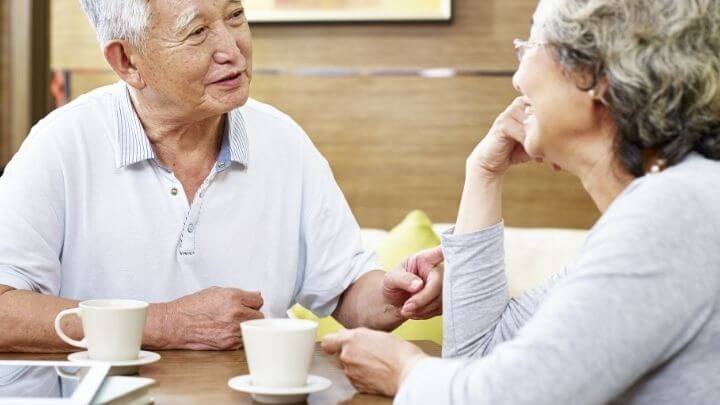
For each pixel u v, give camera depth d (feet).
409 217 9.78
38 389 4.05
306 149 7.22
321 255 7.04
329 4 11.59
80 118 6.59
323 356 5.46
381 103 11.65
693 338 3.65
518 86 4.34
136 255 6.56
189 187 6.72
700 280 3.56
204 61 6.16
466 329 5.24
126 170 6.57
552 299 3.66
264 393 4.08
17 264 6.01
